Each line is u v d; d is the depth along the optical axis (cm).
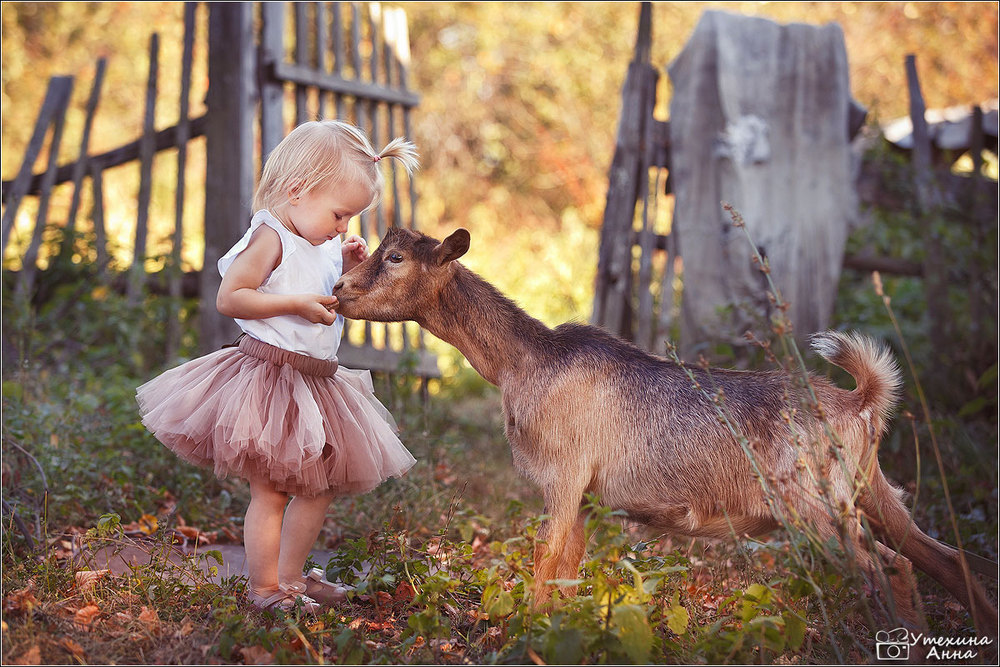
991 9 1524
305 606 334
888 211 764
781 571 318
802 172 673
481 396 877
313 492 342
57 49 1631
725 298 657
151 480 485
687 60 676
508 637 311
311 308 334
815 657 310
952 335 684
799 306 663
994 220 713
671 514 330
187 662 295
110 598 333
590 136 1656
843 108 680
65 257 757
